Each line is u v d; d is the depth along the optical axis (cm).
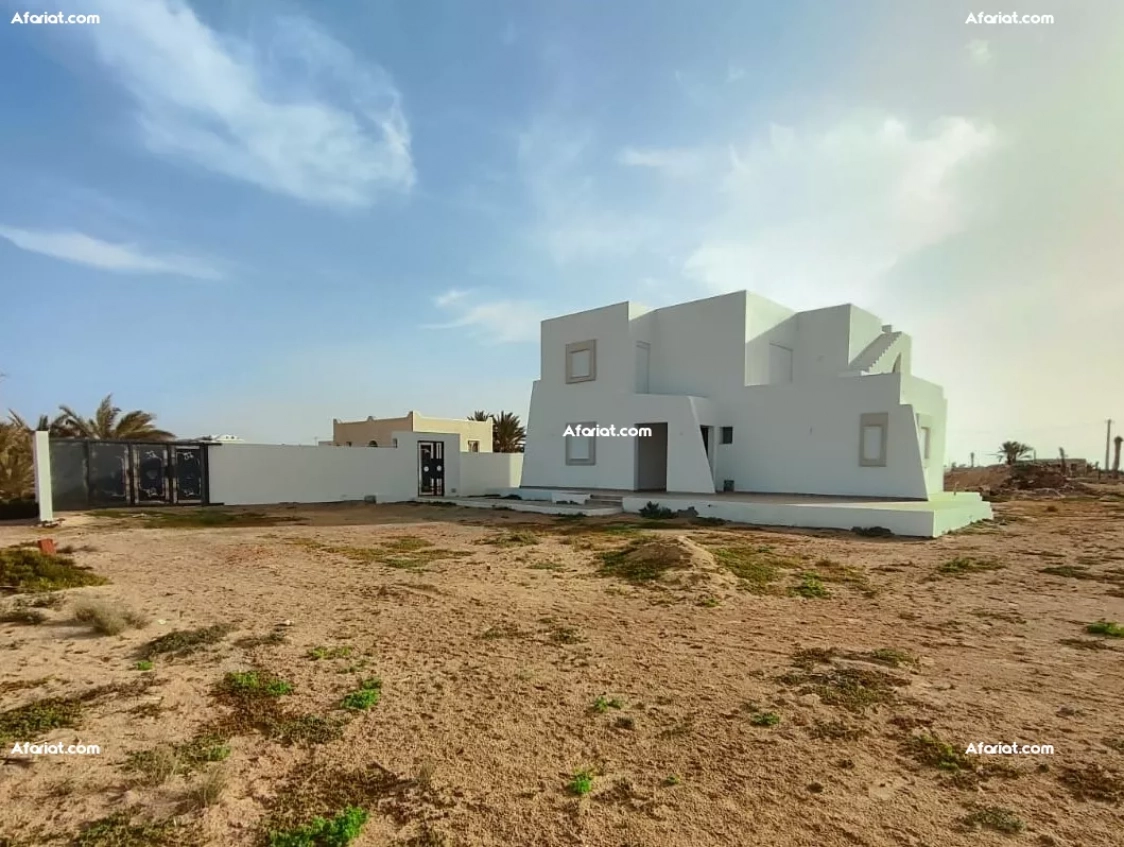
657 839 273
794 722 396
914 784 321
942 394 2209
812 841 272
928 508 1351
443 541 1231
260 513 1844
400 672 488
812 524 1394
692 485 1950
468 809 297
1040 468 3734
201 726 389
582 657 526
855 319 2242
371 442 4109
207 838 273
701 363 2181
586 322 2402
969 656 529
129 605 699
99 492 1923
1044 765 340
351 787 317
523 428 4481
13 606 677
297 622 635
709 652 539
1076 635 591
